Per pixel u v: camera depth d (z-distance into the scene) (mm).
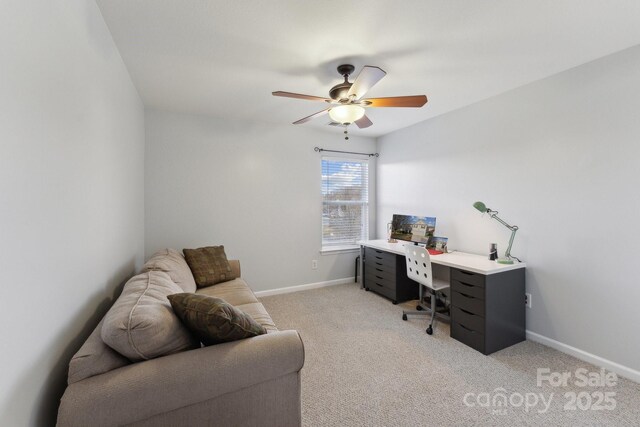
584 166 2268
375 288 3969
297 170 4113
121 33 1807
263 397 1223
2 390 733
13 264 785
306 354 2389
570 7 1597
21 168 825
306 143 4172
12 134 780
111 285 1801
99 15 1578
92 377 988
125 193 2223
